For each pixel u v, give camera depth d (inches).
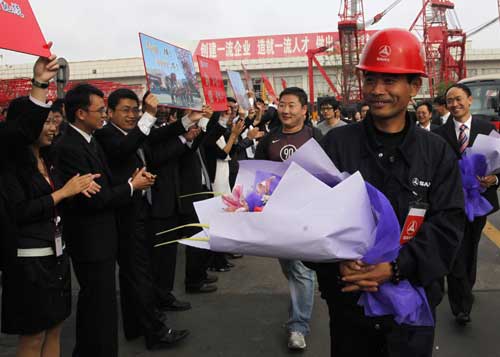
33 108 84.8
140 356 130.7
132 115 132.6
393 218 61.2
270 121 286.4
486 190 144.3
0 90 442.6
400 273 63.2
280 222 59.4
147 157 149.3
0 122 86.4
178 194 159.2
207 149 204.8
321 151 67.4
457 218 65.9
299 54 1811.0
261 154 140.5
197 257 175.6
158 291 158.1
